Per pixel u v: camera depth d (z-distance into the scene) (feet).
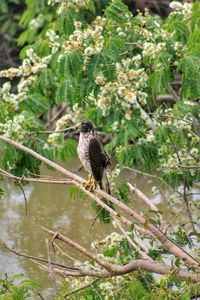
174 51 43.88
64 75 40.70
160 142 43.19
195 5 45.52
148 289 36.11
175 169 44.29
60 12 44.91
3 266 50.31
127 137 41.96
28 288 36.37
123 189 40.98
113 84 40.98
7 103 43.47
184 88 41.65
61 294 36.40
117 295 36.81
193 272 35.09
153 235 34.94
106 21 45.14
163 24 48.91
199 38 42.42
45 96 46.34
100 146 40.91
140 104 44.45
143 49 44.37
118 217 34.01
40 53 47.32
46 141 44.06
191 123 43.55
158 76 42.32
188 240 38.50
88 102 43.57
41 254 52.54
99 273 34.01
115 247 39.09
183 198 47.47
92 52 40.16
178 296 33.40
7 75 44.68
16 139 41.93
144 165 44.29
